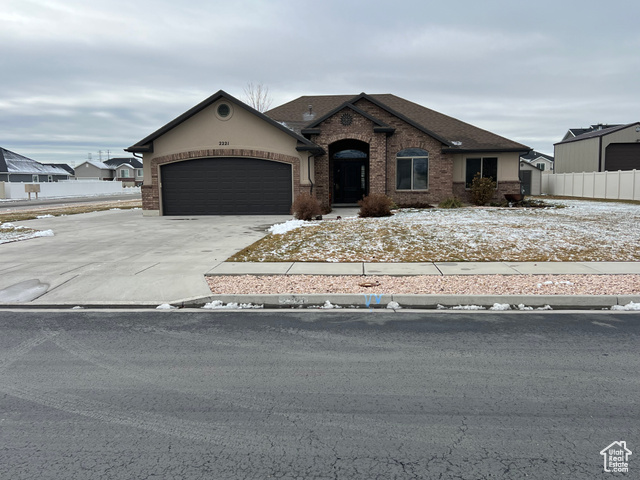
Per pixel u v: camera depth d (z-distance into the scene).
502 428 3.86
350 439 3.71
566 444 3.61
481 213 19.64
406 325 6.77
